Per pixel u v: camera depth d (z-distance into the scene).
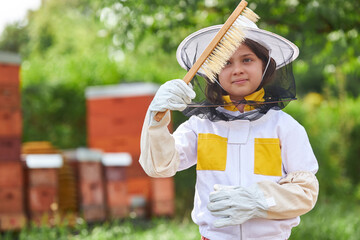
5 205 6.48
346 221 8.14
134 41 8.73
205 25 8.81
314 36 8.27
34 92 10.99
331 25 8.20
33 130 10.83
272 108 2.99
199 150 3.06
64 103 11.29
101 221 7.62
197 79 3.02
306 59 9.84
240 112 3.04
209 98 3.00
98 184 7.65
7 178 6.51
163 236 6.77
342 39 8.42
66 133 11.09
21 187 6.61
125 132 9.16
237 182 2.97
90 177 7.55
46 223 6.77
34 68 12.22
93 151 7.58
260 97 3.02
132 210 8.71
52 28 21.59
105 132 9.25
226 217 2.85
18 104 6.69
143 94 9.17
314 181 2.97
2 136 6.51
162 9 8.45
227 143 3.02
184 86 2.77
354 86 22.22
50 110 11.07
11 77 6.63
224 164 3.00
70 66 12.21
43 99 11.02
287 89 2.98
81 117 11.47
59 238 6.38
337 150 16.98
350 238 7.00
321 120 16.86
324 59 9.50
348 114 17.47
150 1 7.90
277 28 8.64
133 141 9.14
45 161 6.84
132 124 9.15
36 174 6.80
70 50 20.53
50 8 21.48
